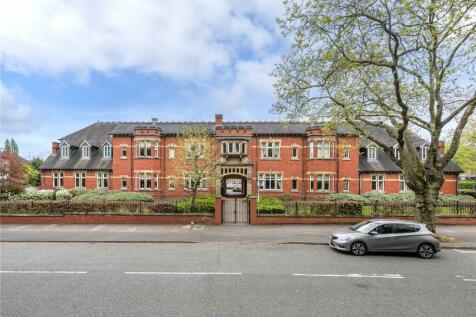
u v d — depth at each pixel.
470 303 6.96
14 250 11.88
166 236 14.20
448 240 13.57
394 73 11.96
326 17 11.13
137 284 8.05
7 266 9.70
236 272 9.17
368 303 6.91
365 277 8.81
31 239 13.54
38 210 17.52
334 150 29.30
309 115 14.97
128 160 30.62
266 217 17.25
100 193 25.25
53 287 7.82
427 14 11.09
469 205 17.78
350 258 10.94
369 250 11.30
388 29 11.35
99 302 6.87
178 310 6.44
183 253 11.46
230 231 15.36
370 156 30.77
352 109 14.15
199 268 9.56
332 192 28.98
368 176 29.59
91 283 8.12
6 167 22.61
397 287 7.99
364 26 12.07
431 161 13.49
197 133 23.22
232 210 20.38
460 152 34.50
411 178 13.67
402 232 11.36
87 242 13.31
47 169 30.83
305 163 30.31
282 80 14.16
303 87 14.06
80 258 10.69
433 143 13.37
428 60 12.81
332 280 8.52
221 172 29.05
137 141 30.34
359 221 17.14
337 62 12.45
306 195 29.92
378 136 32.31
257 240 13.58
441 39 11.79
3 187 22.25
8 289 7.69
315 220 17.25
